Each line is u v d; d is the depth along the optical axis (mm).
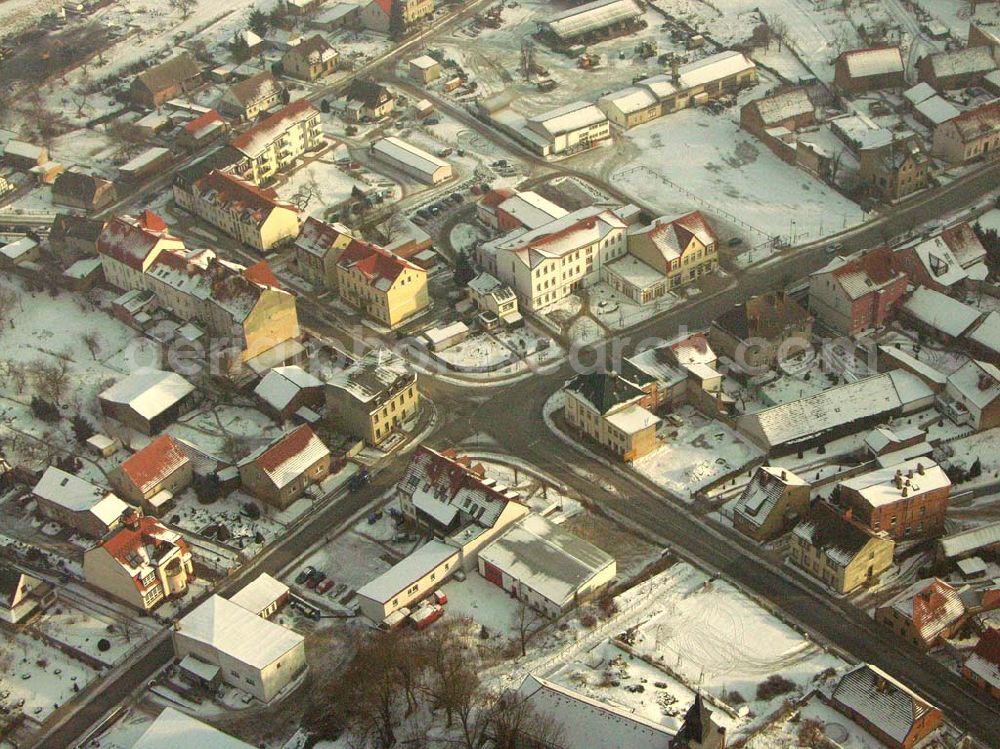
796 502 192000
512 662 171250
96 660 178250
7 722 169250
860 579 182000
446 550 186000
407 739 160875
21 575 186250
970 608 174625
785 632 174750
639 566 188250
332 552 195000
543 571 181625
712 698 163500
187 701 171000
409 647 169875
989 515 194500
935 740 157125
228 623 173875
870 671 159625
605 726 151625
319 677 172625
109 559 183500
